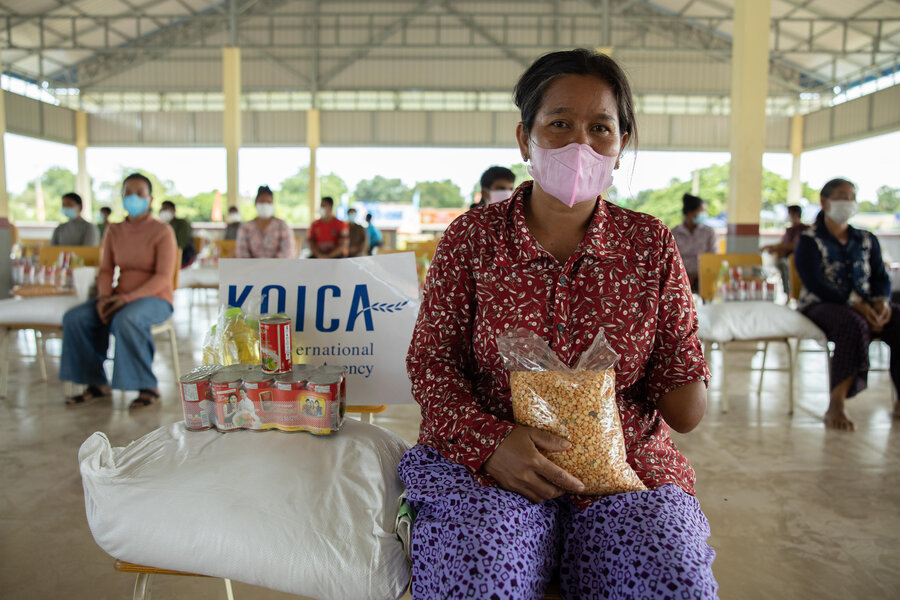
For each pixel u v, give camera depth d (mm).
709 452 3195
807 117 17938
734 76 7594
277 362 1489
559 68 1274
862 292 3650
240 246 5598
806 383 4633
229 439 1412
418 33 16969
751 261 4508
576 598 1138
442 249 1325
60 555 2156
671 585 978
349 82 17469
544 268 1259
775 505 2584
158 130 18359
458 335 1326
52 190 29953
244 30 17109
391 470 1390
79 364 3854
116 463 1349
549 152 1245
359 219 21281
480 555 1010
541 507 1159
